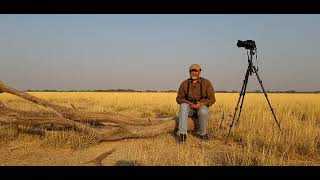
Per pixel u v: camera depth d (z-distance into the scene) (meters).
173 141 7.74
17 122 7.68
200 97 8.12
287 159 6.16
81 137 7.18
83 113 8.56
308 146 6.84
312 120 11.37
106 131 7.64
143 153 6.51
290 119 10.55
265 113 11.34
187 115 7.70
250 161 5.65
